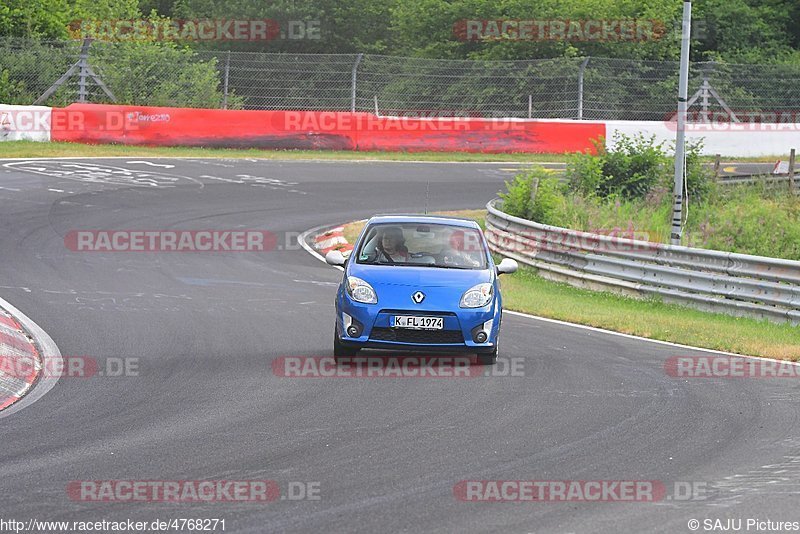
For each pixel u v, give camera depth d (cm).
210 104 15075
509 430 3297
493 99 16625
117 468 2816
